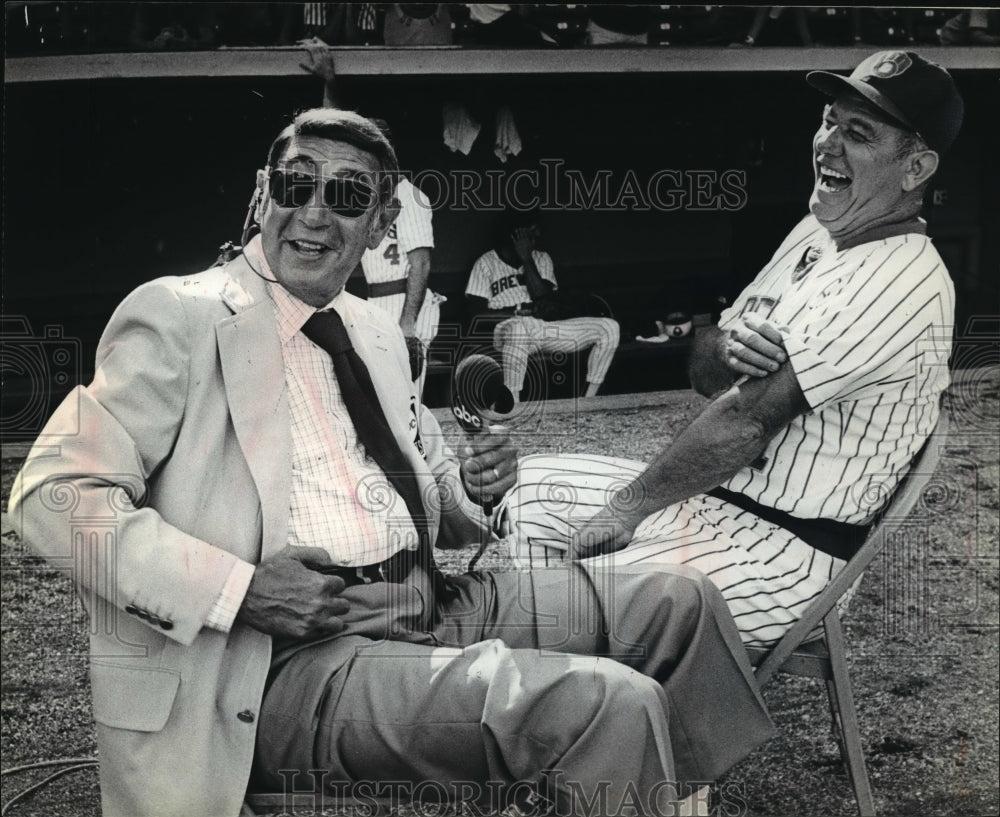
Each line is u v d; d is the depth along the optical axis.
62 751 3.09
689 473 3.17
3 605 3.12
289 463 2.85
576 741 2.75
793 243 3.20
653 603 2.98
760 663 3.12
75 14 3.04
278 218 2.96
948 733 3.23
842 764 3.18
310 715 2.79
